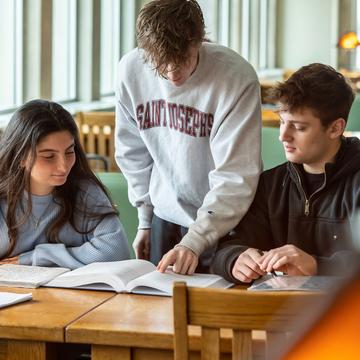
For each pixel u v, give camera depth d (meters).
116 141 3.11
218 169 2.67
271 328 1.67
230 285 2.44
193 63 2.62
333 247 2.50
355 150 2.50
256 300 1.70
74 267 2.70
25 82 6.95
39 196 2.76
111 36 9.09
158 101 2.84
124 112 3.00
